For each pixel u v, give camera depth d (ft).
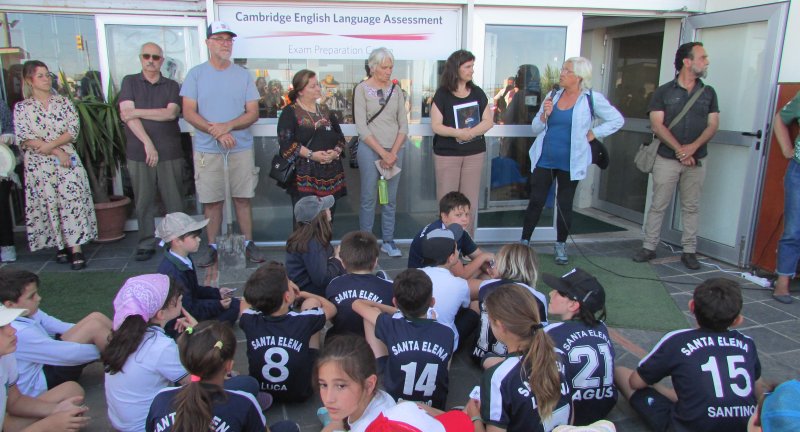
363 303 9.05
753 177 15.25
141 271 14.89
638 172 20.58
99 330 9.50
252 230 17.30
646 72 19.90
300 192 15.05
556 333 8.00
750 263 15.71
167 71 17.60
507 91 17.16
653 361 7.98
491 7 16.39
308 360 8.86
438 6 16.38
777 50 14.44
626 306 13.20
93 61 17.48
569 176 15.51
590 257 16.72
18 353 8.38
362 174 15.92
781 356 11.02
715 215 16.69
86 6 16.69
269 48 16.10
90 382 9.79
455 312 9.76
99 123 16.48
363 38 16.37
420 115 17.17
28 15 16.89
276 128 16.65
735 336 7.67
